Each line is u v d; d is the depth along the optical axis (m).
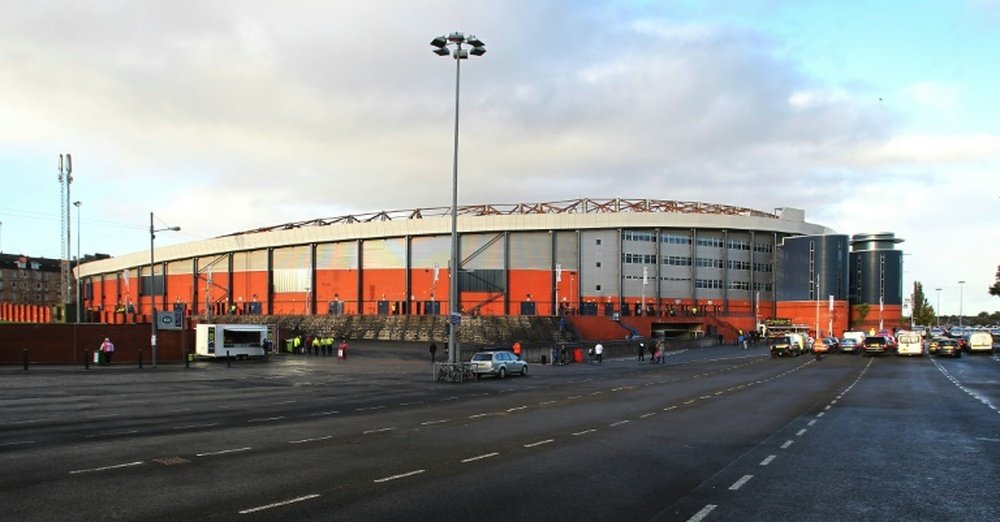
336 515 9.24
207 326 55.25
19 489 10.68
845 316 112.00
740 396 27.92
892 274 122.06
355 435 16.83
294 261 114.94
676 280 108.94
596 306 104.06
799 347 70.31
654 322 100.75
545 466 12.80
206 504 9.80
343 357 57.69
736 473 12.19
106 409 22.33
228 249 120.69
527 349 61.16
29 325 48.72
